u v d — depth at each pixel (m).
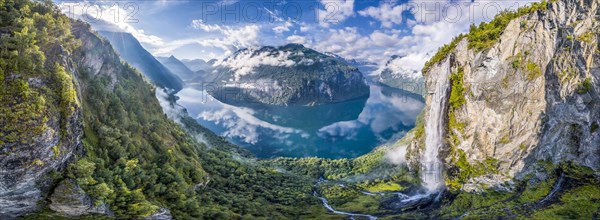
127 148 121.44
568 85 156.62
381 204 197.75
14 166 79.19
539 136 166.62
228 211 136.12
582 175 160.62
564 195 157.00
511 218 152.25
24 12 102.62
